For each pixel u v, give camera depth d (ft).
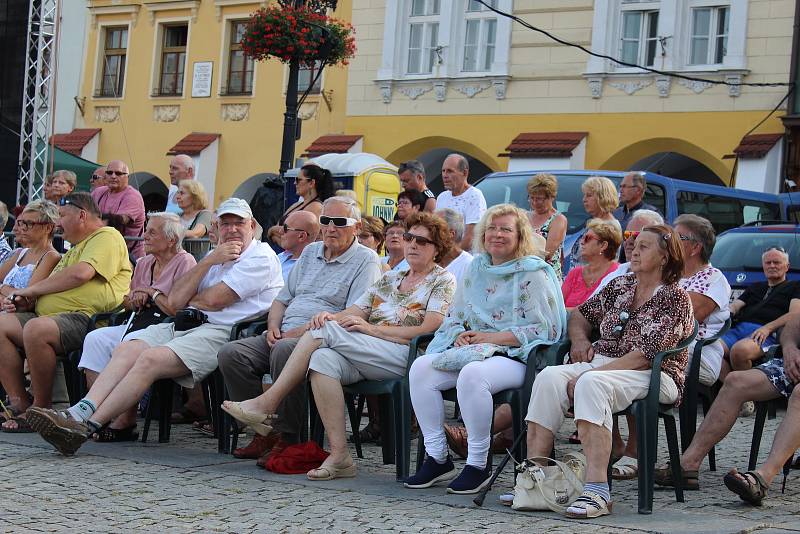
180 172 48.91
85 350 32.35
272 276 32.17
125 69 102.89
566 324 26.55
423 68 87.97
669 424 24.85
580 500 23.09
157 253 33.40
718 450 31.58
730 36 76.48
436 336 27.27
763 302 40.70
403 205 41.09
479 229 27.07
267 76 95.25
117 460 28.32
